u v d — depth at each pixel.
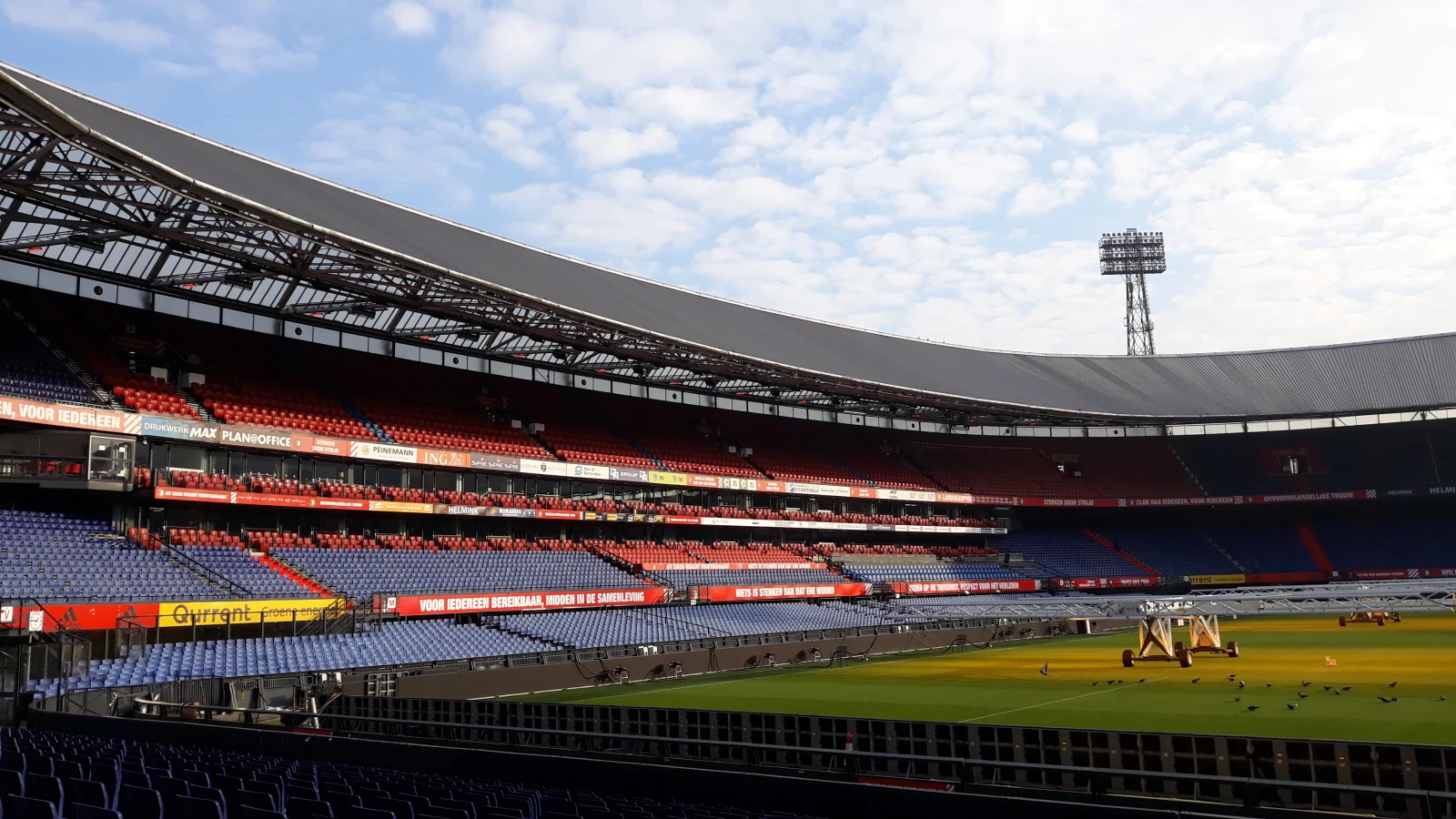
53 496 41.41
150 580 38.47
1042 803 13.91
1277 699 31.95
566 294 52.34
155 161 29.53
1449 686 33.56
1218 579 85.19
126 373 44.16
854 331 81.81
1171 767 18.12
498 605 48.84
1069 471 91.00
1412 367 85.75
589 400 68.88
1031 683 39.53
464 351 61.91
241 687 32.25
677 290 71.19
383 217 49.84
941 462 87.38
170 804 12.46
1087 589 84.12
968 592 77.12
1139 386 88.44
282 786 14.42
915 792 14.88
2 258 43.50
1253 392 86.88
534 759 18.59
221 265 47.66
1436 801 13.69
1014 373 85.00
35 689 28.16
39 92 37.94
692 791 17.03
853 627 58.25
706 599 59.16
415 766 19.89
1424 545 85.69
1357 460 87.25
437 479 54.47
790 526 70.06
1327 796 16.67
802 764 21.91
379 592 45.88
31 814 11.14
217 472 45.88
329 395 52.53
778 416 82.19
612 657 45.22
